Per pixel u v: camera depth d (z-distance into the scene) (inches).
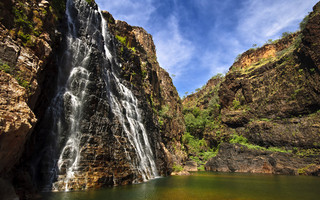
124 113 850.1
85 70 671.1
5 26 378.9
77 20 776.9
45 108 513.7
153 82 1659.7
